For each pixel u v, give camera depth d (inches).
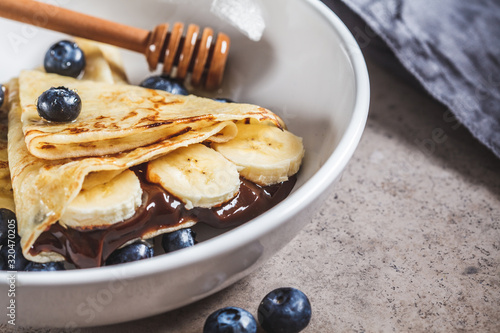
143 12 15.4
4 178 12.4
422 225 13.6
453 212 13.9
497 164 15.0
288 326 11.4
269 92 14.4
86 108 13.0
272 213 10.7
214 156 12.4
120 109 12.9
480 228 13.6
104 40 14.7
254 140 12.8
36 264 11.6
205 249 10.4
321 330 11.8
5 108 13.8
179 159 12.3
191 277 10.6
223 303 12.1
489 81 15.7
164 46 14.7
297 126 13.8
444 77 15.7
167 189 11.9
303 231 13.4
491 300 12.3
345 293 12.4
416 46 15.8
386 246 13.2
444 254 13.1
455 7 16.4
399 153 15.2
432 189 14.4
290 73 14.1
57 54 14.4
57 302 10.5
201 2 15.0
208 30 14.7
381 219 13.7
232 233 10.5
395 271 12.7
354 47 13.1
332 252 13.0
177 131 12.4
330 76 13.3
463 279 12.6
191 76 14.9
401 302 12.2
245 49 14.8
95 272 10.2
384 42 15.8
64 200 11.2
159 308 11.0
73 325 11.0
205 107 13.0
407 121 15.9
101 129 12.0
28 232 11.2
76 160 11.8
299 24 14.0
